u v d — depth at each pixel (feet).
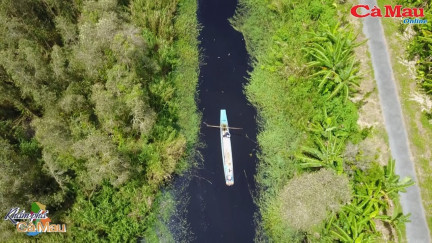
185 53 101.71
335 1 104.99
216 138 92.38
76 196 77.77
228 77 100.42
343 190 75.00
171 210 83.51
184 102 95.35
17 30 81.05
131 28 84.94
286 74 93.76
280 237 79.97
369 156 81.35
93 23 86.22
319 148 83.25
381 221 78.38
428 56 92.07
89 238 74.23
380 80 93.61
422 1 101.96
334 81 86.48
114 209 77.77
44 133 72.02
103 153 73.31
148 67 87.86
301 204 76.84
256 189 86.28
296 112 89.04
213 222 83.10
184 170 87.86
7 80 79.41
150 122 80.69
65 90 79.92
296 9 100.58
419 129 87.40
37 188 73.97
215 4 111.65
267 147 89.76
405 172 82.69
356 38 99.09
